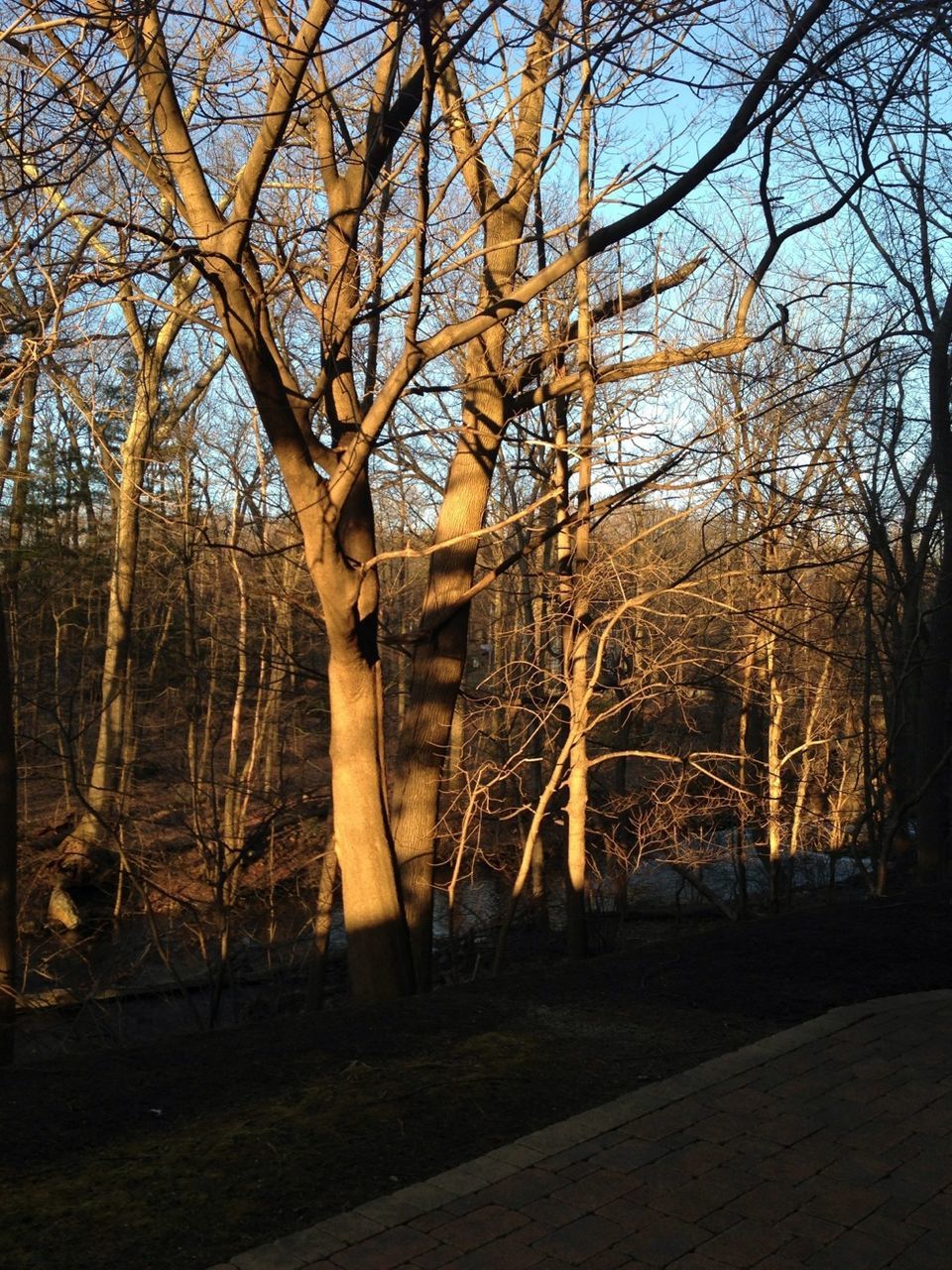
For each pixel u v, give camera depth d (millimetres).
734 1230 3678
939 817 13578
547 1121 4551
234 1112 4594
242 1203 3789
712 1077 5059
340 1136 4328
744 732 13312
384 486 12203
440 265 8859
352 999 8203
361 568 7586
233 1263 3385
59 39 6812
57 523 20500
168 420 16219
